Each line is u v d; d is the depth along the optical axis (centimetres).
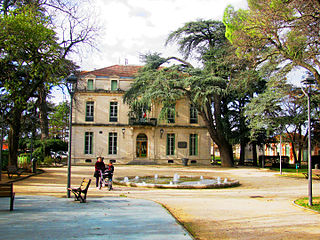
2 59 1675
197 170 2942
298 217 895
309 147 1127
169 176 2220
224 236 690
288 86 2167
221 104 3850
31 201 1078
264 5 1402
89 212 883
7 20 1516
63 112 5284
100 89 3891
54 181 1800
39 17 1750
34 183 1673
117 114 3909
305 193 1477
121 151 3853
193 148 4072
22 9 1714
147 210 925
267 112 2619
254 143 3606
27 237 607
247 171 2892
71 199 1141
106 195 1289
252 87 3189
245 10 1622
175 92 3167
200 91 3020
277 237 685
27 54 1800
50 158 3444
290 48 1423
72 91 1275
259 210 999
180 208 1018
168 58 3572
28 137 3909
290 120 2541
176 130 4016
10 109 2202
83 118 3834
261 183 1922
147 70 3384
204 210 988
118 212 888
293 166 3872
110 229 682
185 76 3256
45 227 694
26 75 2020
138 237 616
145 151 3950
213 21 3192
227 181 1903
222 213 942
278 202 1180
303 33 1310
